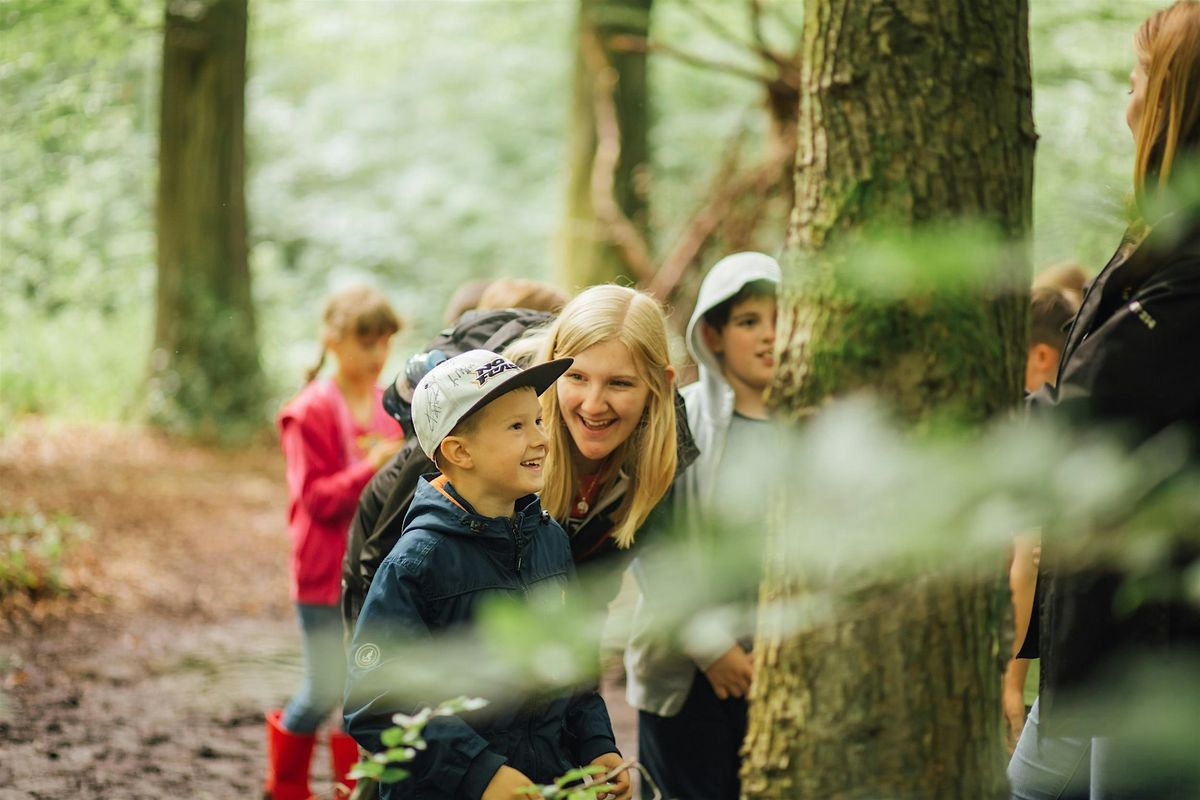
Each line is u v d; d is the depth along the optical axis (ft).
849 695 5.48
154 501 28.99
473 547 6.87
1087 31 22.97
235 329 40.01
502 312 9.09
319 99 65.41
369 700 6.40
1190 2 5.45
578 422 7.85
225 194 40.40
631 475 8.05
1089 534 2.33
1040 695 6.27
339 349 12.38
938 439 2.30
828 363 5.27
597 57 32.91
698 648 2.54
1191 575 2.52
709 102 50.08
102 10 32.91
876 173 5.64
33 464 30.45
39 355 40.19
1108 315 5.64
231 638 19.17
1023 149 5.78
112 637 18.71
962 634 5.35
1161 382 5.01
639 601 2.74
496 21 57.93
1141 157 5.51
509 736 6.74
